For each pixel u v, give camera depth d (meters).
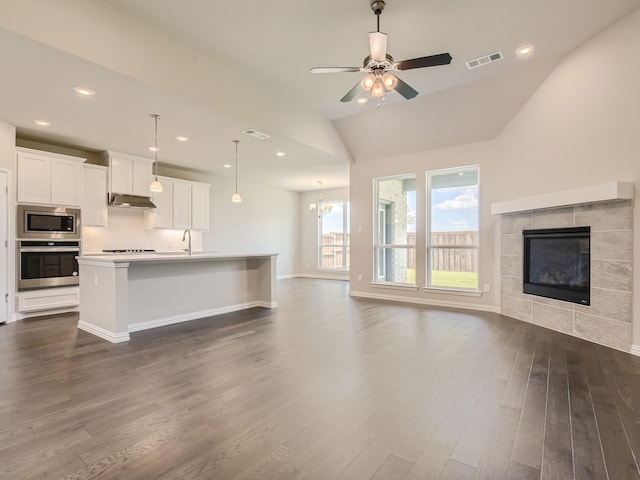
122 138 5.09
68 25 2.75
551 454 1.73
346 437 1.89
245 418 2.09
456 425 2.01
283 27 3.29
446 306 5.61
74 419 2.07
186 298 4.64
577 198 3.55
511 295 4.82
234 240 8.70
